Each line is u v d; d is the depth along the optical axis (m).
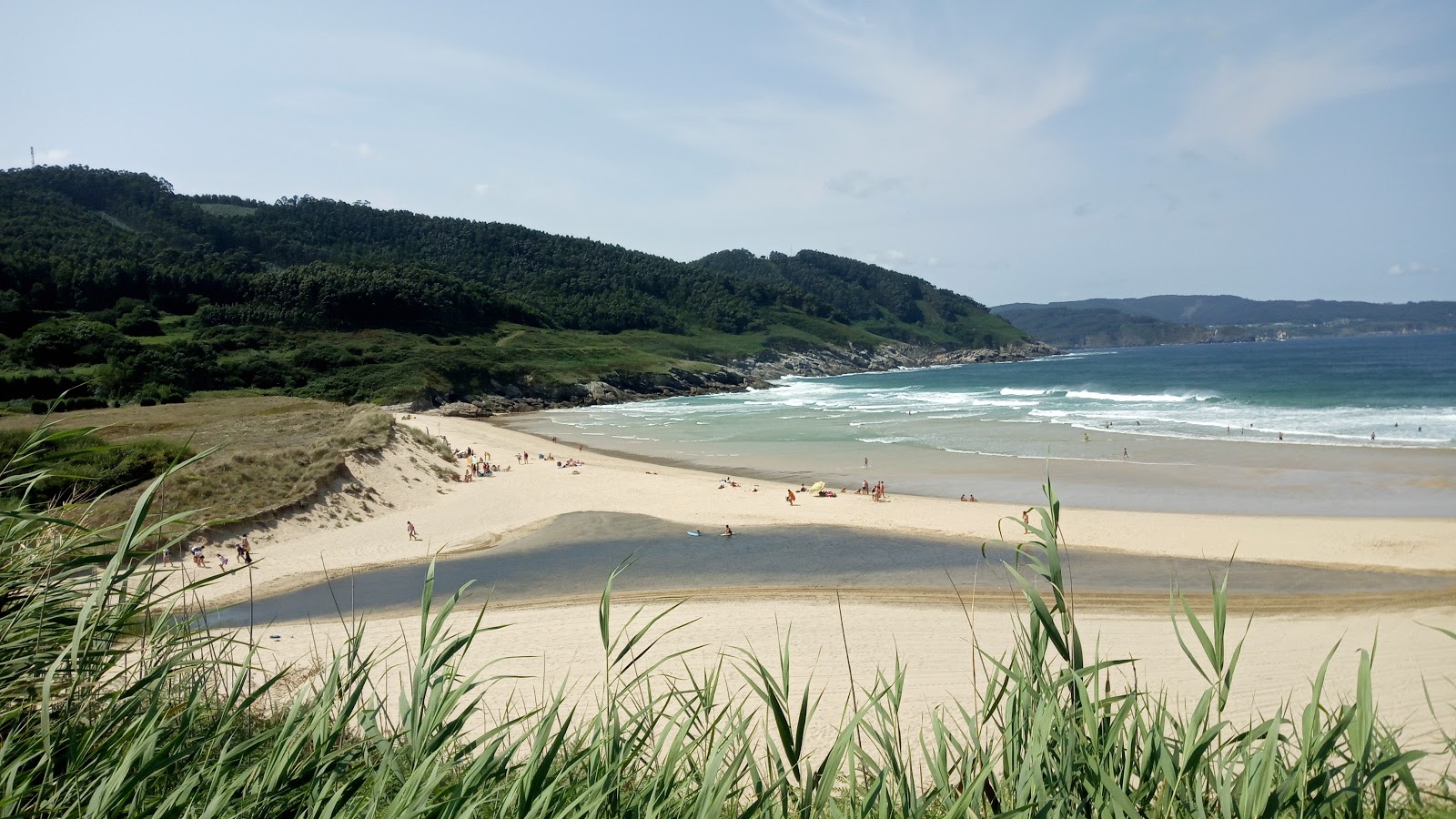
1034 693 2.49
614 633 15.43
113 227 122.00
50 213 114.12
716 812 2.16
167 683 3.08
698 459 45.16
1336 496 29.03
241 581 20.92
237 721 2.68
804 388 109.62
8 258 77.12
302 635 15.08
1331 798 2.08
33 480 2.85
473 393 84.12
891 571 21.44
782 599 18.36
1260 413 52.78
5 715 2.23
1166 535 24.23
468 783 2.19
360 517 28.41
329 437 35.38
